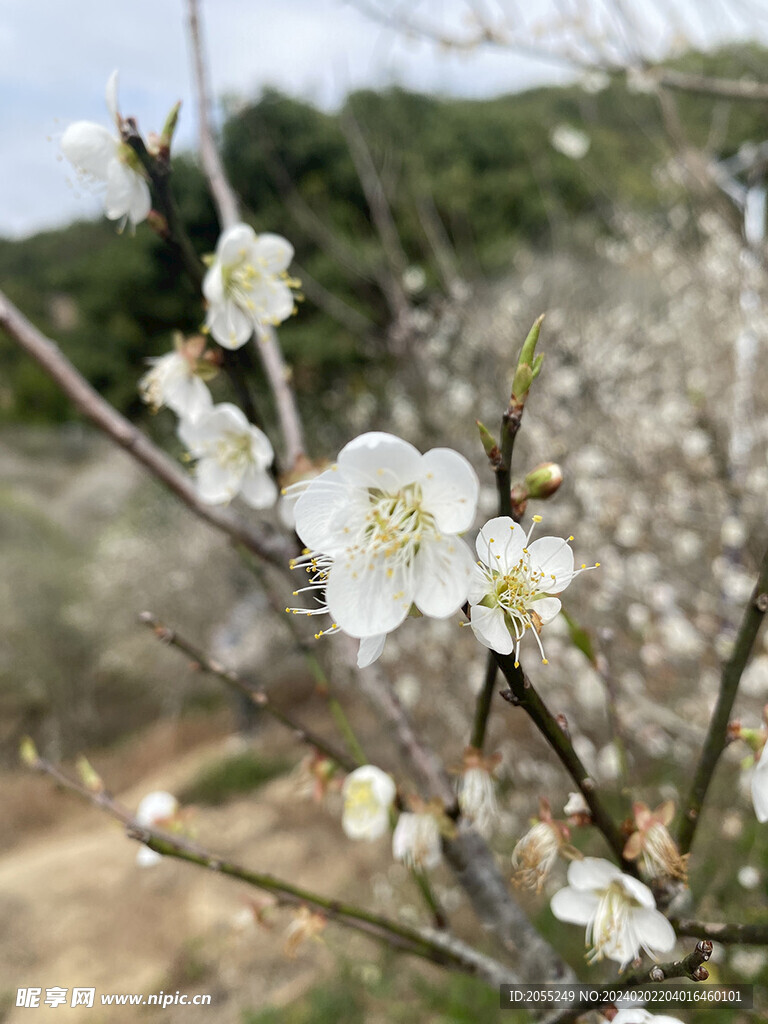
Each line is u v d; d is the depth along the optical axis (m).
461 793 1.16
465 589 0.77
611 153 9.02
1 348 16.92
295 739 1.38
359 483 0.85
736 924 0.92
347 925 1.21
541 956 1.19
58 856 8.14
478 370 7.07
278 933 5.79
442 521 0.82
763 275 4.87
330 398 10.56
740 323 5.31
